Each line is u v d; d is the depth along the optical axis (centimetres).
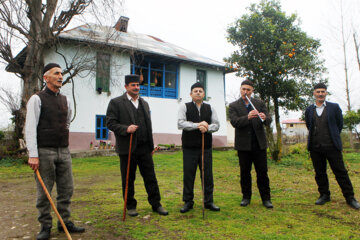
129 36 1753
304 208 406
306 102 1025
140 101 386
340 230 316
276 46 1015
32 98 292
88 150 1277
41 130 295
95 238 295
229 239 289
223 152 1312
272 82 991
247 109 427
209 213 379
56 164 311
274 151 909
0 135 1146
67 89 1257
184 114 396
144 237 296
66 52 1241
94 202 448
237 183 620
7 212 404
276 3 1053
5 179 720
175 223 338
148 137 379
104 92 1348
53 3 1046
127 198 374
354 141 1678
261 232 309
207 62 1684
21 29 986
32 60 1035
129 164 353
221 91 1781
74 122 1272
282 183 604
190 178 391
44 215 295
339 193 495
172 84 1672
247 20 1006
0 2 919
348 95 1565
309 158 898
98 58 1202
